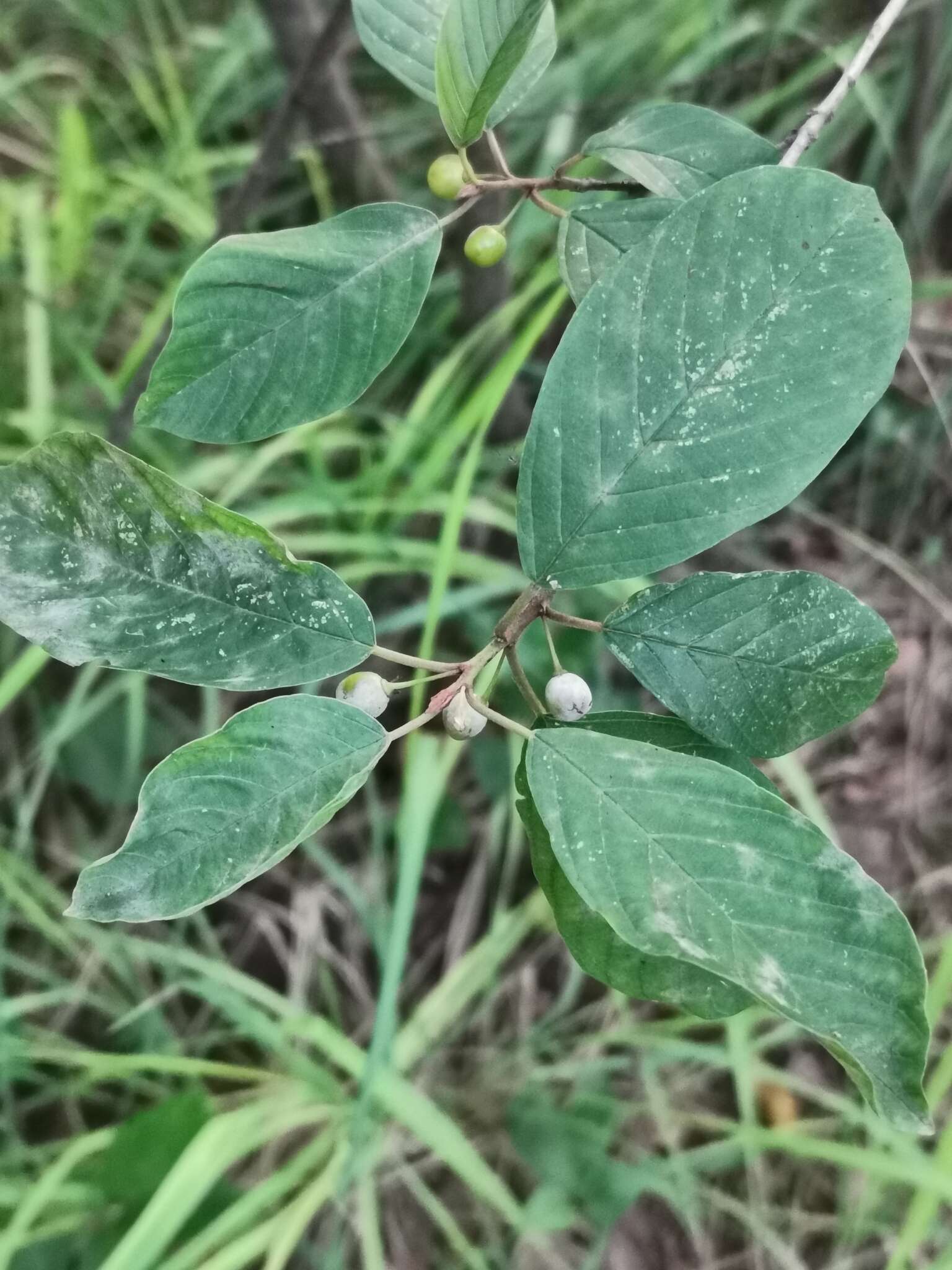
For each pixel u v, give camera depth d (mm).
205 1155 355
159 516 173
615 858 170
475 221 404
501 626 186
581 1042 484
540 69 220
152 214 550
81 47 628
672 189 215
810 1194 466
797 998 161
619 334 180
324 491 467
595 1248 426
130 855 161
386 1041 373
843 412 174
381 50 224
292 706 173
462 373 490
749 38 559
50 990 457
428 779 395
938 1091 397
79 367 535
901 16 466
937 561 590
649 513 179
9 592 171
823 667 188
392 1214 453
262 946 512
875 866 542
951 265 602
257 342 194
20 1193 400
